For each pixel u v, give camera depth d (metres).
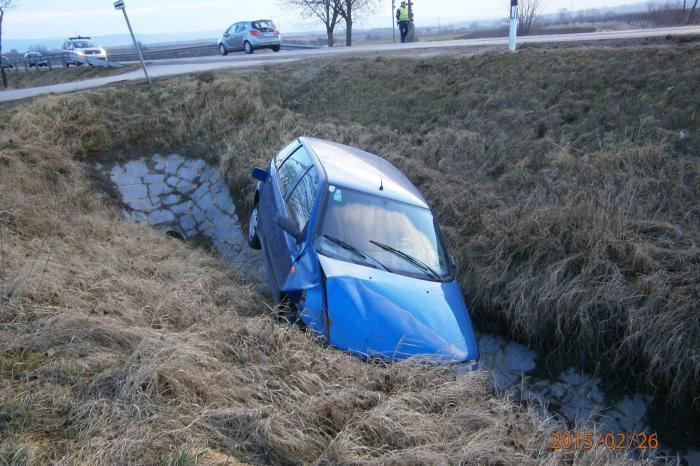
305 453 3.40
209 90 13.18
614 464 4.13
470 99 11.53
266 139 11.53
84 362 3.61
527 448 4.01
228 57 23.05
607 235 7.12
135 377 3.44
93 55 27.98
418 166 9.66
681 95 9.62
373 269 5.30
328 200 5.67
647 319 6.20
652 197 7.83
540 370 6.58
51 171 9.68
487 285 7.25
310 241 5.36
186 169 11.36
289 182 6.72
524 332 6.86
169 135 11.96
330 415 3.81
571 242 7.26
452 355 4.84
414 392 4.23
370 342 4.75
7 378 3.40
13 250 5.43
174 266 6.25
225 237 9.76
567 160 8.86
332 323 4.79
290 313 5.07
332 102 13.04
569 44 14.48
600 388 6.25
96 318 4.18
